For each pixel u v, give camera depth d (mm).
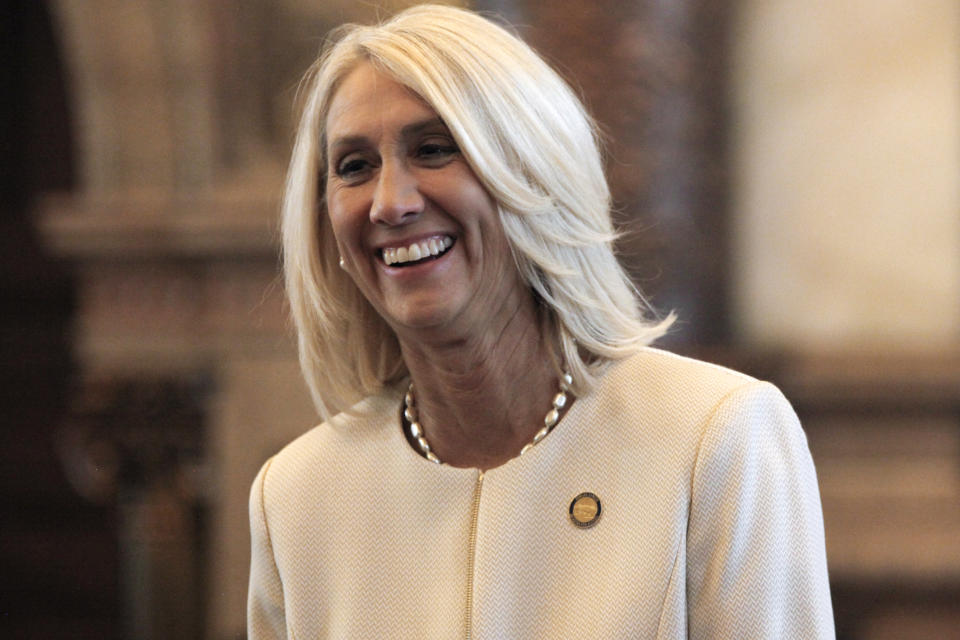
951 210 21281
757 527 6645
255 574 7867
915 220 21391
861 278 21438
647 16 19328
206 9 21078
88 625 25844
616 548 6762
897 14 21250
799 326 21484
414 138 6648
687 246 20016
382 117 6633
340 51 6918
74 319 26094
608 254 7184
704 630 6688
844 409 21281
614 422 7043
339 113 6801
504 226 6707
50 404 26156
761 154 21328
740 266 21172
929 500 21125
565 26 18938
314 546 7551
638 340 7320
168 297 21516
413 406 7645
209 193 21250
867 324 21406
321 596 7480
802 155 21375
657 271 19812
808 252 21375
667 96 19656
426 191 6594
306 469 7750
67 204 21375
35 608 26031
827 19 21250
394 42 6672
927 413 21141
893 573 21000
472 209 6609
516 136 6594
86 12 20859
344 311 7594
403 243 6648
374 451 7617
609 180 19359
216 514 21359
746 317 21297
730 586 6602
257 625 7926
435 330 6770
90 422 21500
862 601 21250
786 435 6891
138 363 21625
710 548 6660
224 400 21391
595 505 6898
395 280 6723
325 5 21547
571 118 6867
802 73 21219
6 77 26000
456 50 6598
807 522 6797
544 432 7211
